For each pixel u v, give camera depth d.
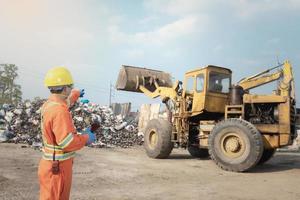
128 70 14.21
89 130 3.30
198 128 12.00
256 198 6.47
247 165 9.41
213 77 11.59
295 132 10.57
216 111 11.49
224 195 6.64
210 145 10.15
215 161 9.98
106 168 9.16
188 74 12.14
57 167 3.05
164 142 11.98
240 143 9.66
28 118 16.47
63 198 3.11
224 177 8.66
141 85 14.12
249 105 10.58
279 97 9.98
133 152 13.66
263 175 9.12
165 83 14.29
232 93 11.05
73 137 3.03
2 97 47.62
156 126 12.24
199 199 6.28
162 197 6.34
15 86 48.47
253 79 11.46
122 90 14.31
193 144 12.01
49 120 3.05
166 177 8.30
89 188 6.84
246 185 7.65
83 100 3.69
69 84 3.22
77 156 11.23
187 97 12.23
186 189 7.07
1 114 16.70
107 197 6.20
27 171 8.16
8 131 14.74
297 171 9.91
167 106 13.01
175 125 12.30
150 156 12.28
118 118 20.08
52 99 3.17
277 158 13.48
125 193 6.54
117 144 16.17
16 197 5.93
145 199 6.16
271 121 10.21
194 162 11.37
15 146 12.94
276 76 10.96
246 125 9.62
